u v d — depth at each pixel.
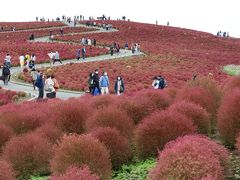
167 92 17.16
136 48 66.81
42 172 11.48
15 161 11.26
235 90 12.73
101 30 90.25
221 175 8.29
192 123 11.28
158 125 11.16
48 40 75.25
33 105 18.56
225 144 11.69
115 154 11.16
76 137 9.90
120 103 13.71
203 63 58.72
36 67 47.66
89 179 8.29
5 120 14.53
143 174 10.13
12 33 81.31
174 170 8.07
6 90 31.00
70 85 35.00
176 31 95.88
